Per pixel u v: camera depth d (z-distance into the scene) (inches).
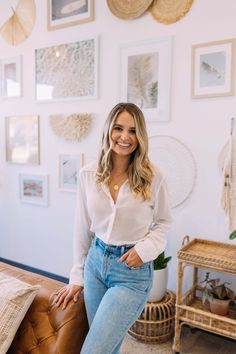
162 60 90.1
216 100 83.8
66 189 113.1
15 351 50.8
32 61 117.4
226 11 80.7
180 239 91.4
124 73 96.7
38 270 124.5
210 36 83.3
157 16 90.0
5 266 66.5
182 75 87.7
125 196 49.4
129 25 94.9
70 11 106.1
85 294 53.2
